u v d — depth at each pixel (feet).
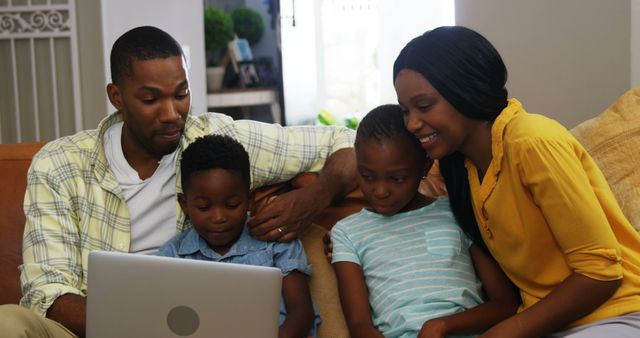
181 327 4.31
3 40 10.81
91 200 5.65
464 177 5.35
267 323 4.22
